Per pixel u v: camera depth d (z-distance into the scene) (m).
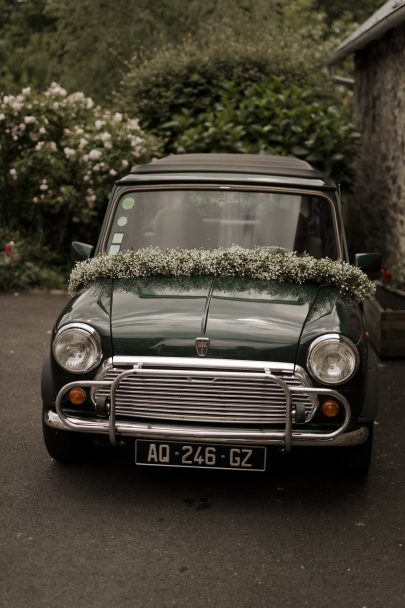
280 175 5.48
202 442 4.16
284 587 3.49
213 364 4.04
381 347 7.57
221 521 4.14
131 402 4.18
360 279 4.81
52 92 11.42
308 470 4.88
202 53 14.48
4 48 26.86
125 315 4.32
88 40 20.66
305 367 4.10
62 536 3.93
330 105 14.10
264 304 4.45
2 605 3.29
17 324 8.77
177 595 3.40
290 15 22.19
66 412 4.32
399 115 10.89
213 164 5.64
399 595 3.44
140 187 5.43
